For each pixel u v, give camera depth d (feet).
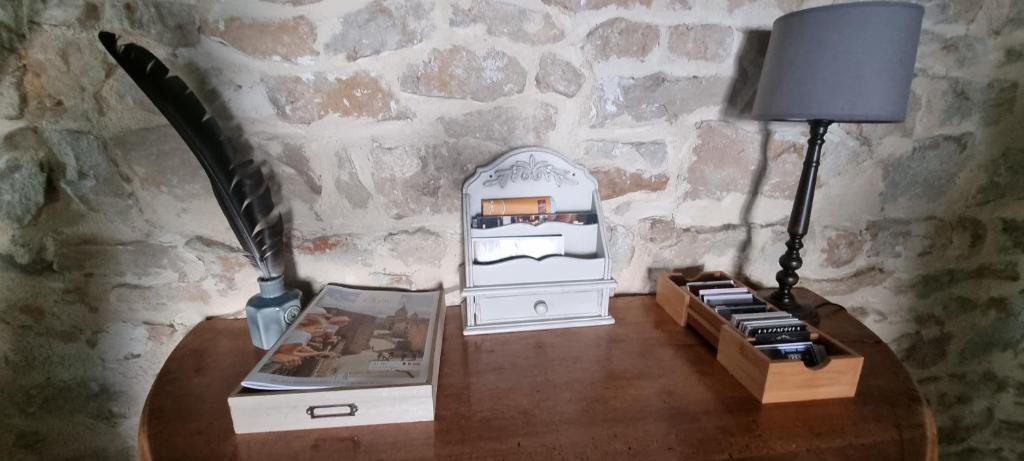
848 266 3.34
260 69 2.39
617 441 1.75
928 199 3.21
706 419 1.87
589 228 2.70
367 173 2.66
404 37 2.44
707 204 3.06
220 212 2.67
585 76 2.66
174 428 1.84
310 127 2.54
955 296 3.48
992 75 2.95
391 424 1.86
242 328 2.71
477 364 2.28
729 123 2.88
